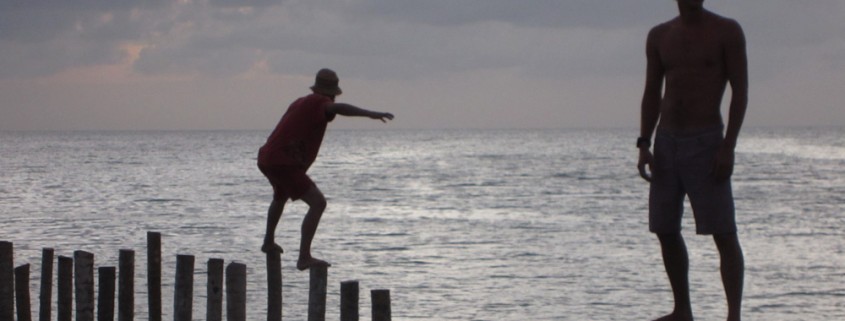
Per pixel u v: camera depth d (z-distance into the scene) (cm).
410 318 4025
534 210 8906
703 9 1438
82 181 12950
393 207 9325
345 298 1366
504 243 6425
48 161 19950
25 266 2000
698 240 6172
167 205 9306
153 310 1781
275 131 1697
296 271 4878
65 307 1838
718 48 1415
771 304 4306
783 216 8044
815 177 13288
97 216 8169
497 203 9681
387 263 5547
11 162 19288
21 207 8988
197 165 18262
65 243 6366
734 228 1446
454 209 9069
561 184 12444
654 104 1496
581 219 8012
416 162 19812
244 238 6600
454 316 4075
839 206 8912
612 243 6372
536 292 4600
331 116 1692
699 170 1438
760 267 5291
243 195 10569
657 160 1486
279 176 1667
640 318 4034
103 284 1748
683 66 1440
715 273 4950
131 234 6875
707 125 1437
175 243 6350
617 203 9556
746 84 1410
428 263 5538
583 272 5159
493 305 4300
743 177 13350
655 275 5047
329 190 11656
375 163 19425
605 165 17888
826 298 4422
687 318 1538
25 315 2003
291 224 7475
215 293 1620
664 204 1483
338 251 6059
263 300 4153
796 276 4981
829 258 5594
